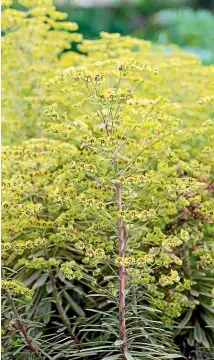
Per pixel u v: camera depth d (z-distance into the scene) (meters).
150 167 2.86
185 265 2.90
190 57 3.63
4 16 3.31
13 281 2.45
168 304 2.62
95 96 2.28
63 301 2.95
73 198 2.44
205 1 8.81
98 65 2.35
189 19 7.60
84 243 2.43
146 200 2.58
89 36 8.64
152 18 8.35
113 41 3.41
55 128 2.33
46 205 2.77
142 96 3.18
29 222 2.56
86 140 2.27
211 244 2.67
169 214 2.67
